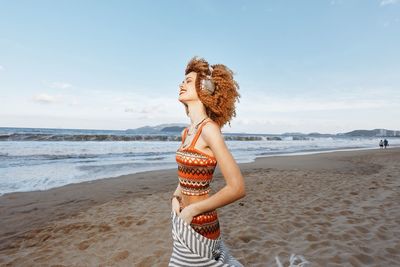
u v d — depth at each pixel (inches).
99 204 283.7
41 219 236.7
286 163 693.3
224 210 242.5
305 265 134.1
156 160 719.7
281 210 237.8
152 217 226.8
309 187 344.8
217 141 53.5
